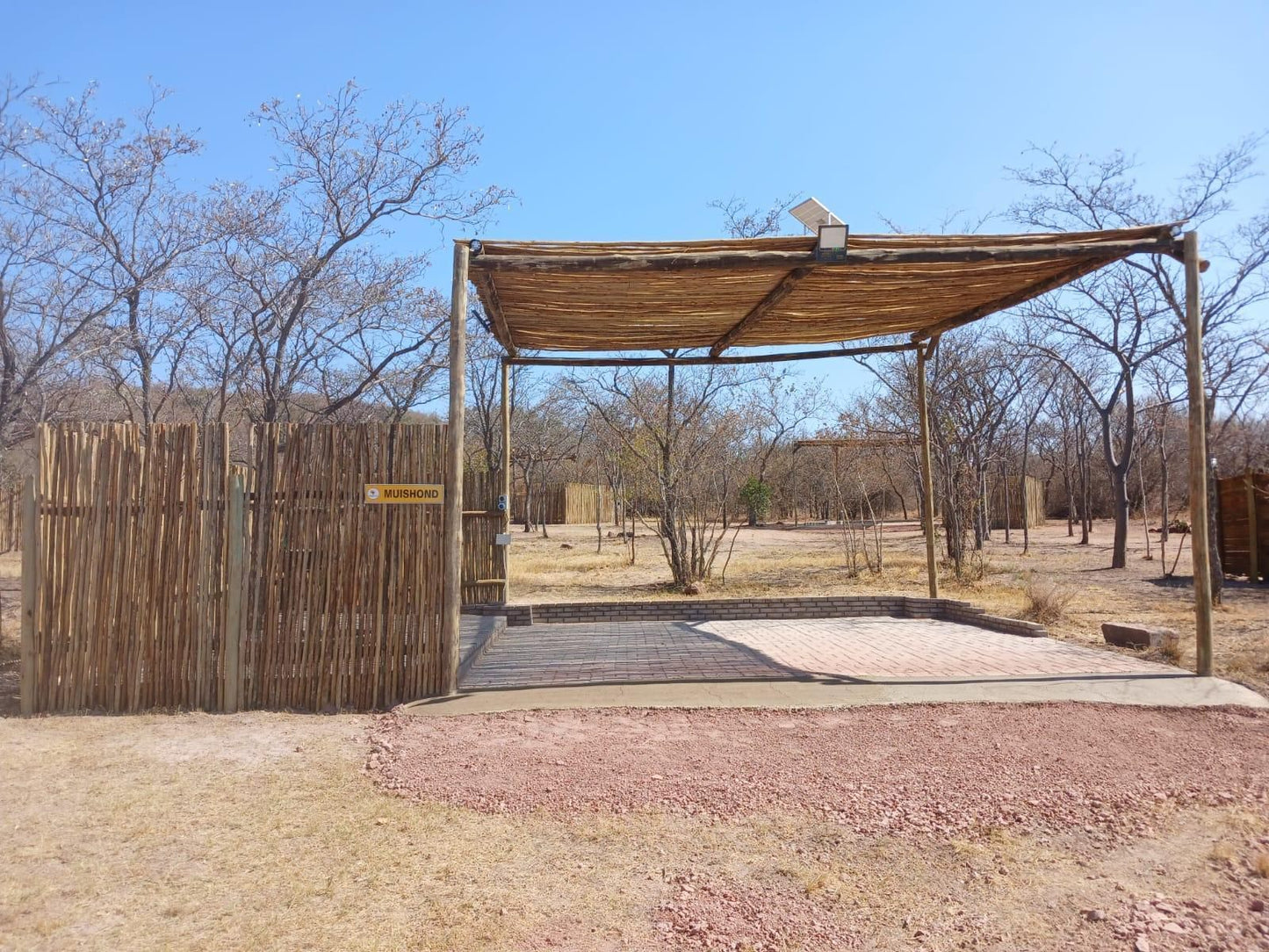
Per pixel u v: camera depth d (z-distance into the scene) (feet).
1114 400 58.44
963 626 33.94
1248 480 49.62
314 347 37.81
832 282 25.81
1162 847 12.82
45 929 10.35
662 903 11.25
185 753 17.54
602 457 101.45
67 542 21.21
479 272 23.70
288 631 21.68
